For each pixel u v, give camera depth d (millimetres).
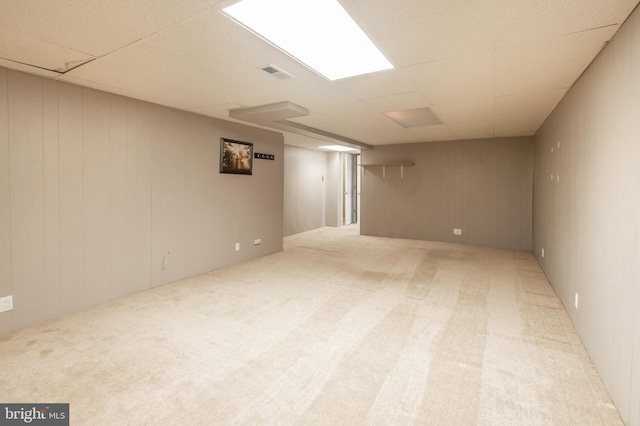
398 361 2266
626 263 1708
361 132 5793
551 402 1836
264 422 1680
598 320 2141
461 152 6711
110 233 3371
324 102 3689
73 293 3086
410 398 1874
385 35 2055
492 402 1839
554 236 3820
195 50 2273
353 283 4031
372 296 3562
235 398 1869
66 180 3004
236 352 2375
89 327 2768
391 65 2559
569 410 1771
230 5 1700
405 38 2096
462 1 1667
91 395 1879
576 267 2766
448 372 2133
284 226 7711
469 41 2129
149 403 1817
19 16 1809
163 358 2285
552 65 2508
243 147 5016
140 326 2793
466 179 6680
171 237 4004
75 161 3062
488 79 2869
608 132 2031
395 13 1791
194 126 4234
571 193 2988
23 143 2717
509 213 6305
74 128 3043
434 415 1736
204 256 4465
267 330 2730
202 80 2922
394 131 5652
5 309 2650
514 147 6230
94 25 1915
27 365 2178
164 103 3746
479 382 2023
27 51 2285
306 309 3186
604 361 2006
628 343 1657
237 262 5031
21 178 2717
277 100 3600
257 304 3311
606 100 2088
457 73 2727
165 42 2146
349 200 10141
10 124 2637
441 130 5539
